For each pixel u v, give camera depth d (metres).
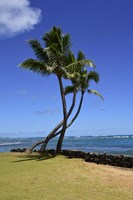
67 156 22.39
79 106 26.52
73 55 24.11
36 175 13.91
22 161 19.19
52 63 22.81
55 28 23.53
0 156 22.59
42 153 25.25
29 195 10.21
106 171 16.16
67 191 10.93
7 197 9.89
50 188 11.32
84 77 25.28
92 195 10.48
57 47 23.20
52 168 16.09
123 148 49.47
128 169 17.64
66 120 24.39
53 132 25.75
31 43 22.91
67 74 22.66
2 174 14.16
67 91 26.28
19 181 12.48
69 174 14.41
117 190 11.41
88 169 16.33
